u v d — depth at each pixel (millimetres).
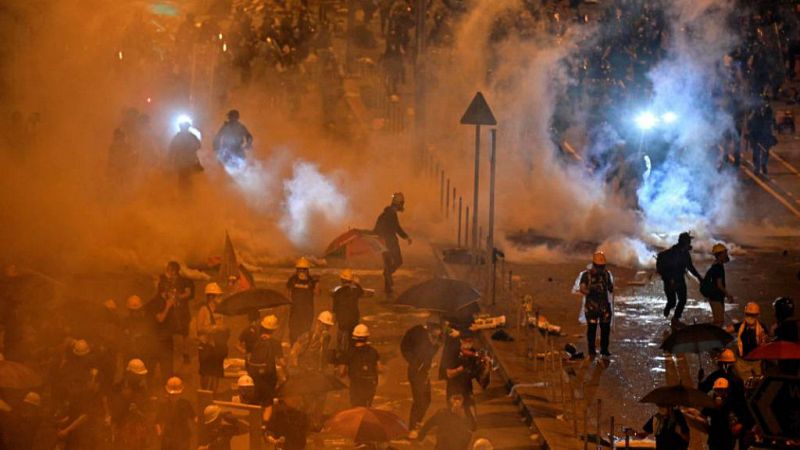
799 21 74000
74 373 24328
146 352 28016
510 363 31234
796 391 22375
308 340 28203
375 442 22391
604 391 28719
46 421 23469
